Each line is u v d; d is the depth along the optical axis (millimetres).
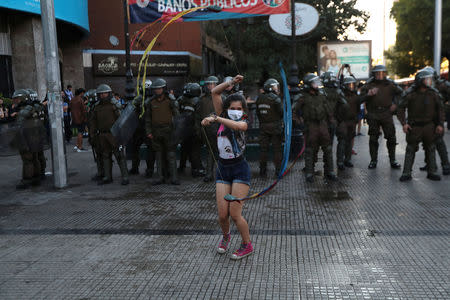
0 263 3871
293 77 9766
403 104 6992
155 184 7324
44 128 7438
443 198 5918
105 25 21531
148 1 9562
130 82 9695
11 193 6828
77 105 11750
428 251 3967
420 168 7977
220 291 3250
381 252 3971
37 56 14914
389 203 5738
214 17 9641
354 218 5086
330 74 7797
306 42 21469
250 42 20047
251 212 5426
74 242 4402
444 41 25719
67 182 7328
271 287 3297
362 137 13531
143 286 3359
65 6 15273
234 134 3732
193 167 8000
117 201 6176
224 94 7387
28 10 13867
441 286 3264
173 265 3764
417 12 26609
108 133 7301
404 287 3258
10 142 7000
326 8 20844
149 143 7914
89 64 20844
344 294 3166
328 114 7285
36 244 4359
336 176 7668
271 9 9531
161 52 21859
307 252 4008
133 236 4562
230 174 3844
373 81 8172
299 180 7418
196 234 4598
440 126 6844
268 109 7684
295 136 9391
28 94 7262
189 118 7535
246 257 3910
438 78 8867
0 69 14406
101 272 3637
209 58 28188
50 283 3439
